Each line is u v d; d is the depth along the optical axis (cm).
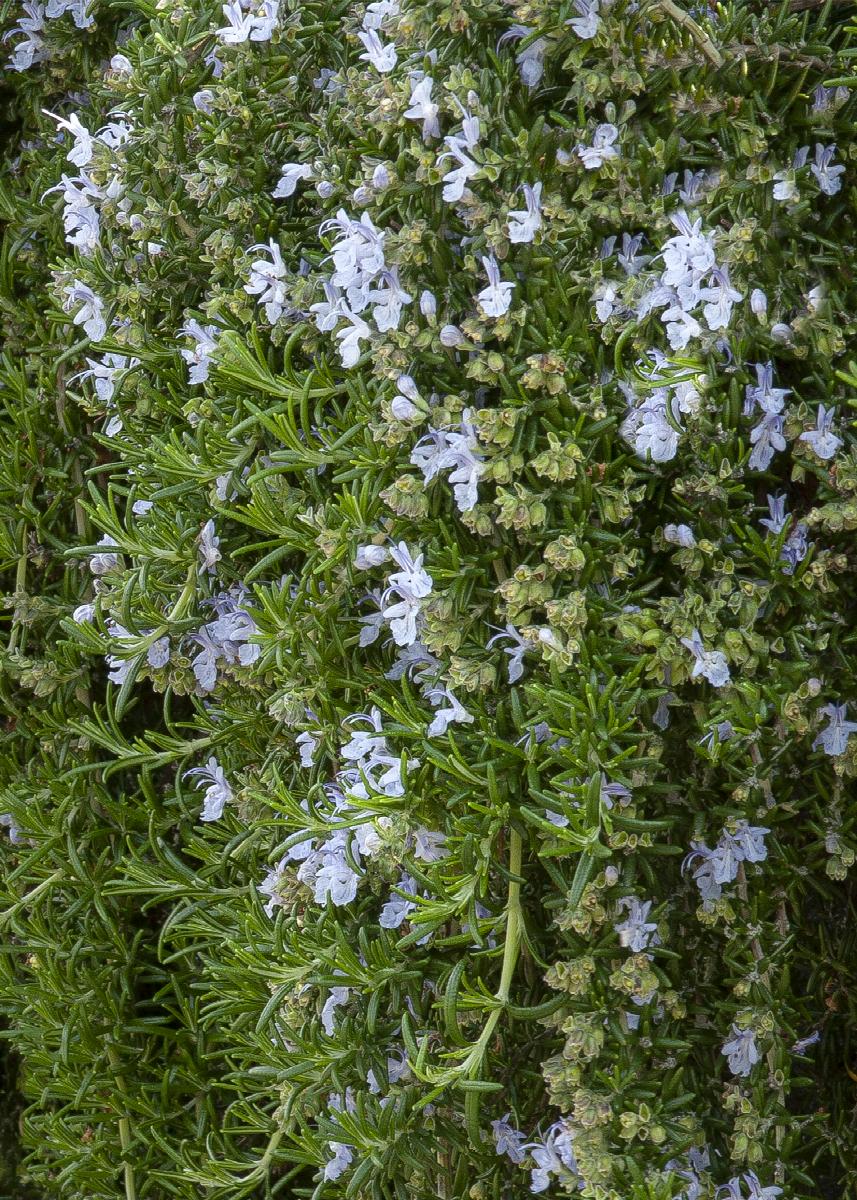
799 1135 79
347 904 82
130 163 85
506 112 77
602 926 78
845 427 78
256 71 83
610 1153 77
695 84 77
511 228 76
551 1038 82
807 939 84
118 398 87
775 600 79
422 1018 81
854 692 80
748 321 78
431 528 78
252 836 85
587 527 77
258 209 83
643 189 78
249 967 80
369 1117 81
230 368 79
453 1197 81
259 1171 84
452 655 78
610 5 76
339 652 81
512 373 77
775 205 78
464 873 77
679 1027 80
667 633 77
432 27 77
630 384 77
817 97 78
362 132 80
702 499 78
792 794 82
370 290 79
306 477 80
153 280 86
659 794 80
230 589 85
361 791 78
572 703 75
